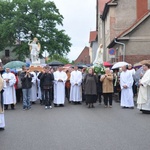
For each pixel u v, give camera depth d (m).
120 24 35.81
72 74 21.14
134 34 29.88
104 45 43.41
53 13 58.59
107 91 18.17
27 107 17.97
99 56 23.39
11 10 58.91
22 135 10.23
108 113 15.42
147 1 35.56
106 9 37.62
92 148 8.27
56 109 17.67
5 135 10.31
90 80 18.20
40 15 58.00
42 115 15.04
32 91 21.53
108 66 27.20
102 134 10.12
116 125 11.78
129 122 12.47
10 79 18.11
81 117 14.07
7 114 15.71
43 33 57.06
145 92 15.25
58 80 19.67
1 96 11.31
